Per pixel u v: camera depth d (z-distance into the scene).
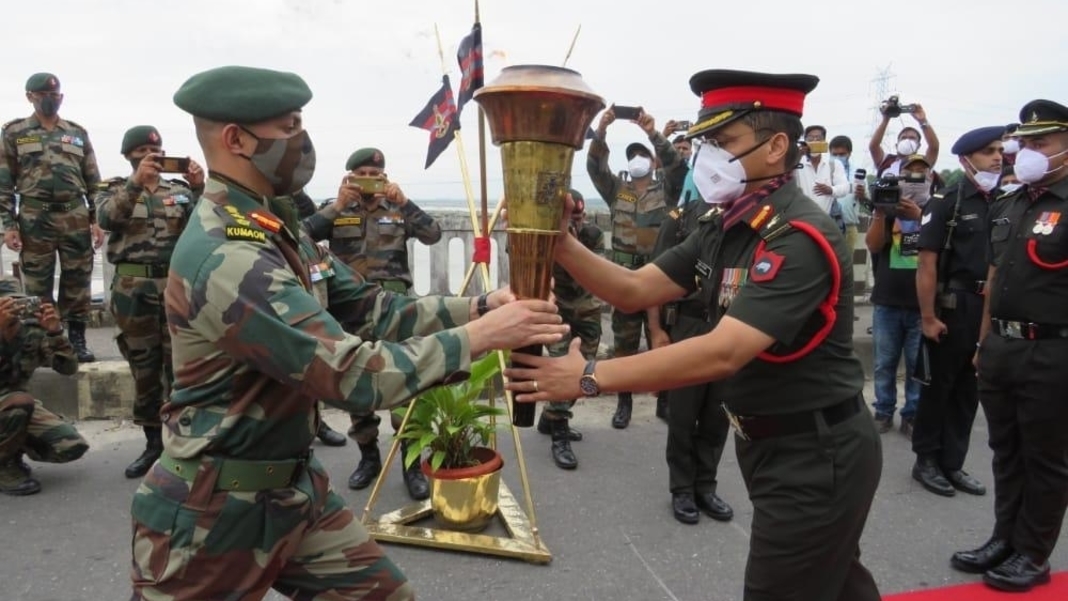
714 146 1.99
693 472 3.85
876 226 5.14
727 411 2.09
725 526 3.76
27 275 5.25
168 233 4.40
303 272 1.79
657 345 4.75
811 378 1.92
